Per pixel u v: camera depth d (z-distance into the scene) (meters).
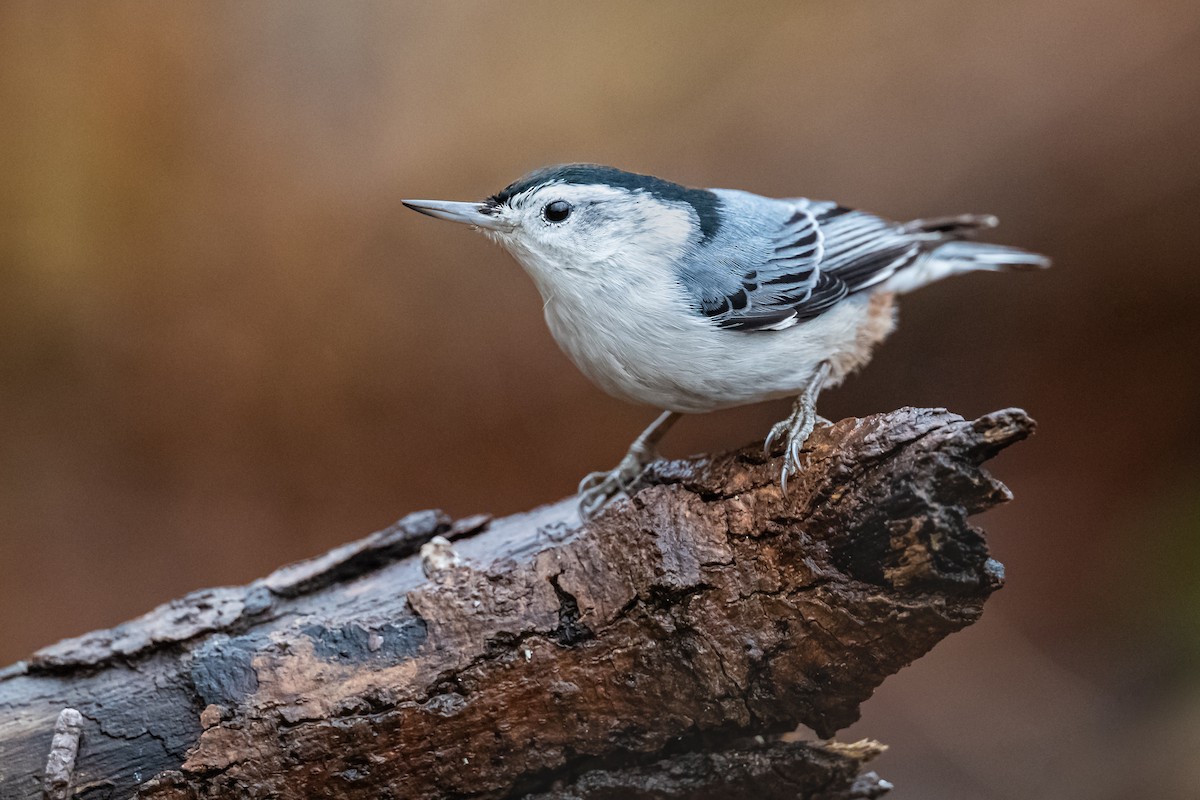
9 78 11.12
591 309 5.95
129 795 4.88
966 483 4.28
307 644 5.09
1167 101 10.67
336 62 11.31
